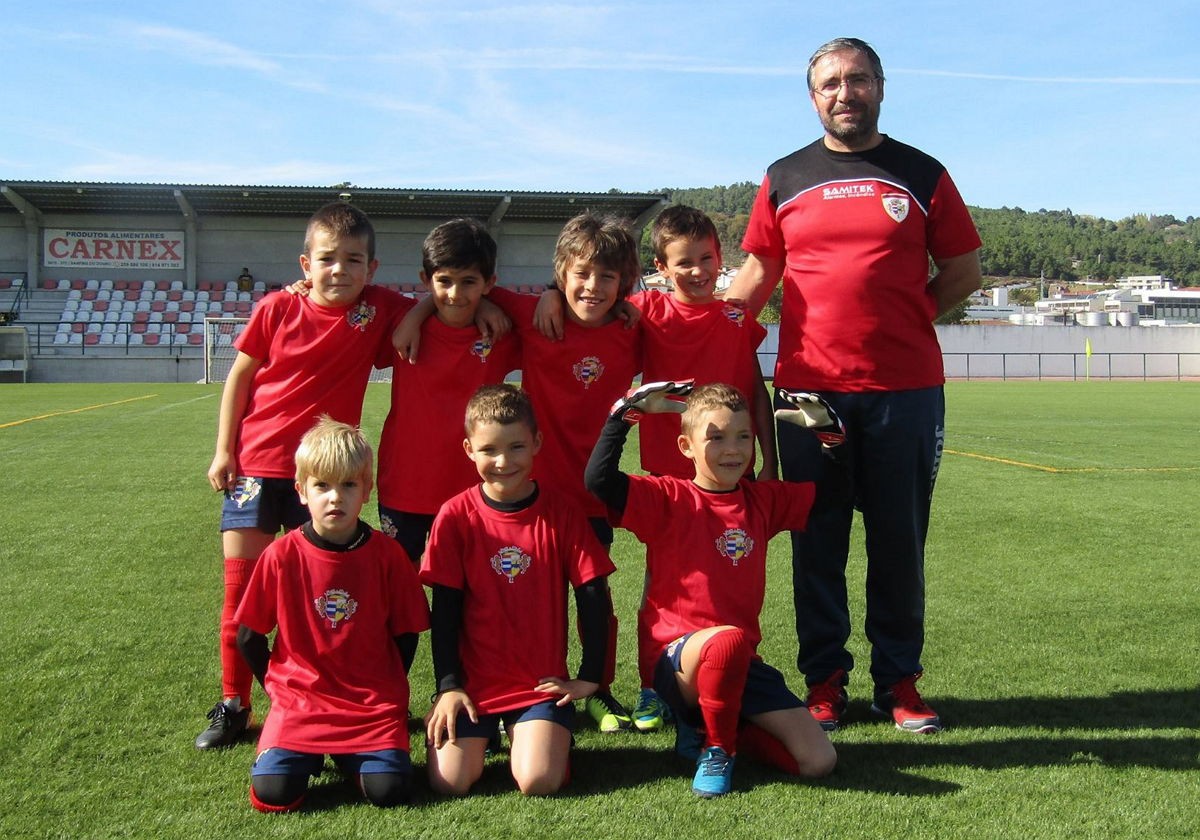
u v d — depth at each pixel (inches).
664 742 122.9
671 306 138.8
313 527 113.4
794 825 97.3
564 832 96.1
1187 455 431.8
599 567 118.3
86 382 1143.0
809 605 134.7
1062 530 260.5
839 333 131.7
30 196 1208.2
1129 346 1657.2
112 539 238.1
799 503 125.4
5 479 331.6
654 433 139.6
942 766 113.6
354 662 112.1
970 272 135.2
